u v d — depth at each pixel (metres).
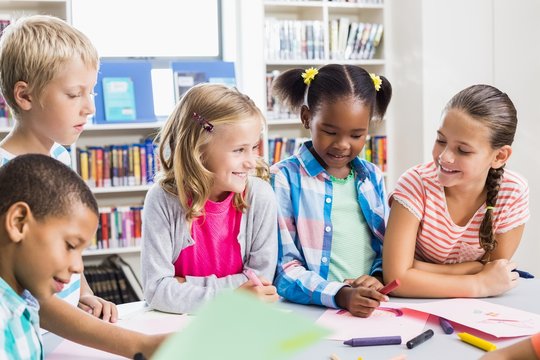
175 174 1.43
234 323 0.44
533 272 3.89
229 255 1.49
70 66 1.26
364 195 1.64
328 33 3.97
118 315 1.35
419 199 1.52
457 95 1.45
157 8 4.11
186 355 0.43
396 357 1.01
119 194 3.88
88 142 3.80
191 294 1.36
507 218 1.54
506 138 1.43
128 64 3.75
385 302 1.37
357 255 1.62
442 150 1.44
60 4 3.56
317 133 1.58
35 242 0.87
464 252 1.58
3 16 3.40
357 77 1.57
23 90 1.27
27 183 0.87
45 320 1.12
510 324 1.19
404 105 3.97
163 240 1.43
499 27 3.88
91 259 3.78
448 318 1.22
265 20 3.80
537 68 3.90
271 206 1.52
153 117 3.73
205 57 4.23
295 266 1.51
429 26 3.79
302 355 1.06
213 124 1.41
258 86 3.86
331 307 1.36
